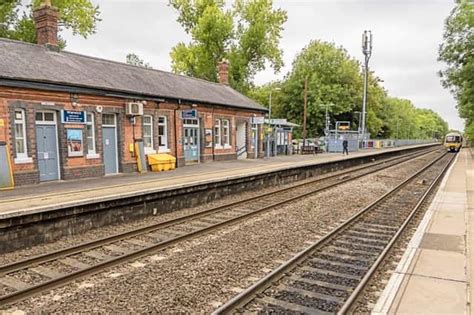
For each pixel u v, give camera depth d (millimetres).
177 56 45812
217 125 26500
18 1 30109
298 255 7379
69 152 15836
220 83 33875
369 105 66062
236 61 43625
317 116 58906
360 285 5859
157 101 20359
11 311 5418
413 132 115438
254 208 13289
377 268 6836
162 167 19844
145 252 7977
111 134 18172
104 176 17125
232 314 5277
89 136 17047
